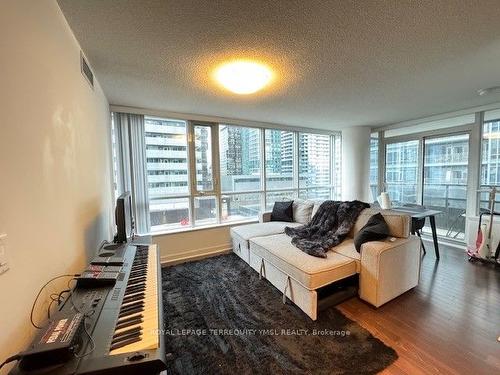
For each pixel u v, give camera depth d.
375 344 1.66
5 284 0.75
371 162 5.07
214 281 2.69
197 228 3.57
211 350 1.65
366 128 4.63
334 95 2.79
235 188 4.10
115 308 0.96
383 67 2.07
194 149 3.64
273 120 4.08
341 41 1.66
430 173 4.20
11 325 0.77
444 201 4.04
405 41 1.67
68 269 1.30
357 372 1.44
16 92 0.85
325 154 5.15
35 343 0.68
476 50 1.81
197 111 3.40
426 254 3.41
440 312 2.02
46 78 1.11
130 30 1.50
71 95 1.46
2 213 0.75
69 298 1.04
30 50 0.96
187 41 1.63
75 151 1.50
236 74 2.05
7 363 0.67
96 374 0.65
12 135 0.82
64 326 0.76
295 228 3.09
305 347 1.65
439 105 3.29
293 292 2.13
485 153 3.47
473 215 3.55
